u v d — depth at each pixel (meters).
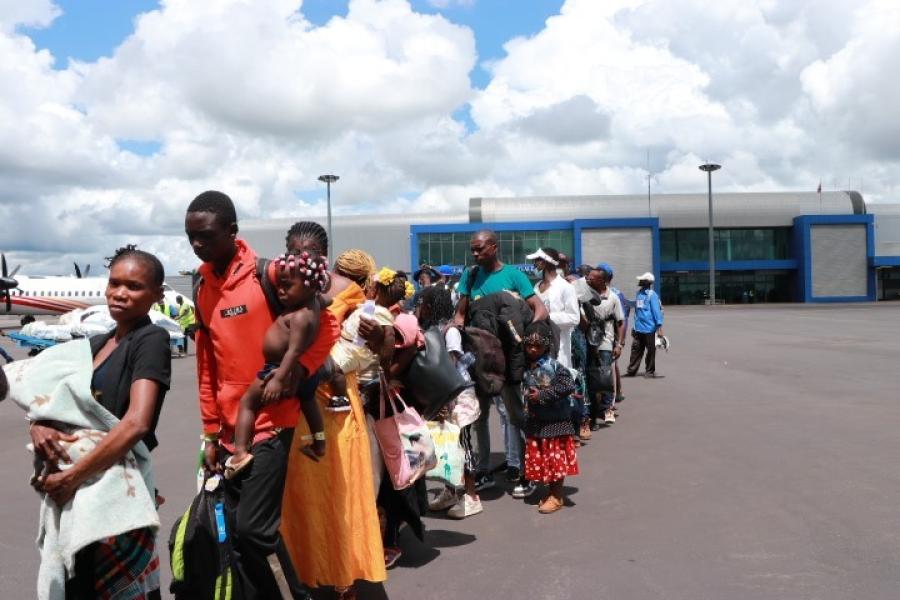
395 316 4.11
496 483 6.05
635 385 11.09
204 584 2.80
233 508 2.83
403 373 4.01
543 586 3.71
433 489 5.76
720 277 66.06
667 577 3.74
